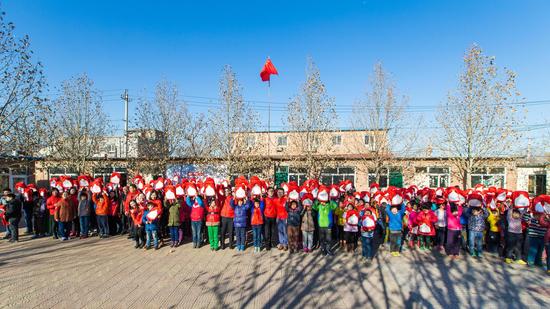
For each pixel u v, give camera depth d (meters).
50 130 15.96
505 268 7.71
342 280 6.73
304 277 6.89
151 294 5.84
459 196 9.84
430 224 9.30
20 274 6.93
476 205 8.80
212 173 20.16
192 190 9.78
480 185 13.54
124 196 11.67
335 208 9.93
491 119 16.58
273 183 20.77
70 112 19.72
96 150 20.84
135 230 9.41
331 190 10.77
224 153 19.52
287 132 20.50
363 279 6.82
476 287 6.44
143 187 12.09
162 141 20.23
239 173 20.67
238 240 9.13
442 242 9.46
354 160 21.47
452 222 8.65
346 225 9.05
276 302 5.56
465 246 9.62
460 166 18.09
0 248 9.36
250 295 5.86
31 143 11.99
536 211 8.09
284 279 6.74
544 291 6.27
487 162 17.88
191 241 10.35
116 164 21.94
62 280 6.56
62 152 19.50
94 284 6.34
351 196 10.50
